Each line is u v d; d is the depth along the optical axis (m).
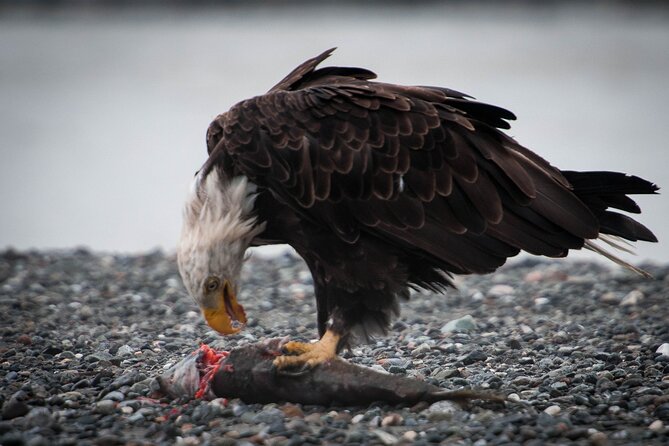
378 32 88.31
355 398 9.18
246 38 83.00
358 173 9.27
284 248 23.55
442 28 93.12
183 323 13.52
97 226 30.53
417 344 12.23
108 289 15.73
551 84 57.28
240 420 8.98
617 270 17.22
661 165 36.91
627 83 57.25
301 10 122.75
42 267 17.52
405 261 9.59
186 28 93.06
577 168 36.62
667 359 10.99
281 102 9.54
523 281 16.48
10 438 8.22
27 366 10.95
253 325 13.49
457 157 9.27
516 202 9.25
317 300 10.02
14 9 111.00
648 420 8.82
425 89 9.73
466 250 9.30
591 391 9.79
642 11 111.31
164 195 34.59
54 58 69.88
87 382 10.19
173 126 46.44
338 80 10.17
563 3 120.50
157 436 8.60
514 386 10.09
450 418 8.83
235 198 9.46
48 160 39.88
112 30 90.94
